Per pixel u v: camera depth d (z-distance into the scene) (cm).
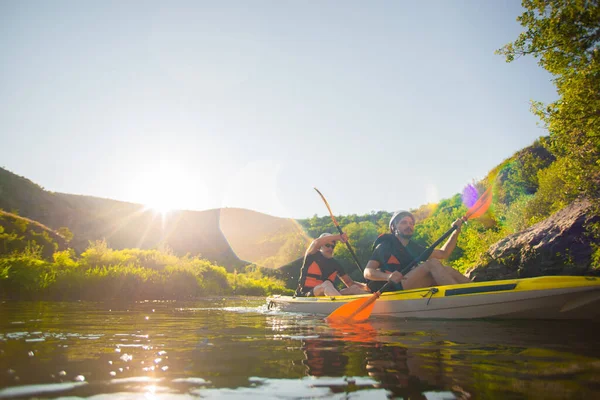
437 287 450
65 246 1961
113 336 303
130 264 1362
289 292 2231
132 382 168
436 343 271
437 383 167
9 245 1474
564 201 841
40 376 175
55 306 649
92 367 194
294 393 154
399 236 536
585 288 371
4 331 324
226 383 168
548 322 393
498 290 412
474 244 1217
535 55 577
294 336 311
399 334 321
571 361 209
